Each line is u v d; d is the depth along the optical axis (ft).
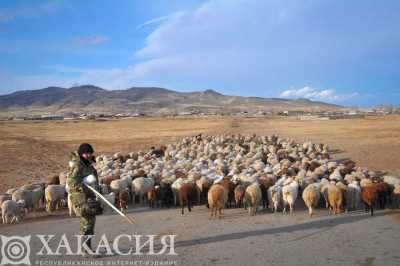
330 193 44.42
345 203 45.75
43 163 103.81
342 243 32.71
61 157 117.29
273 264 28.09
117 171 68.33
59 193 50.31
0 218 46.42
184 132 215.51
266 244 32.91
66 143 157.99
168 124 302.04
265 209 48.52
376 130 182.91
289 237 34.88
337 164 77.15
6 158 107.65
